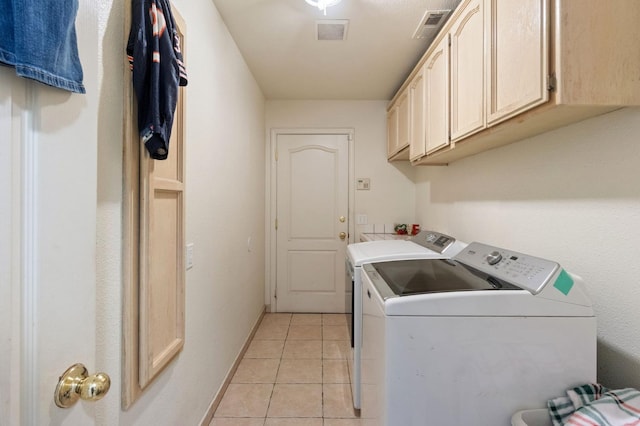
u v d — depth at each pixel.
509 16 1.12
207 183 1.68
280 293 3.50
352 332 1.95
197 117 1.54
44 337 0.51
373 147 3.44
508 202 1.62
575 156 1.18
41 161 0.51
